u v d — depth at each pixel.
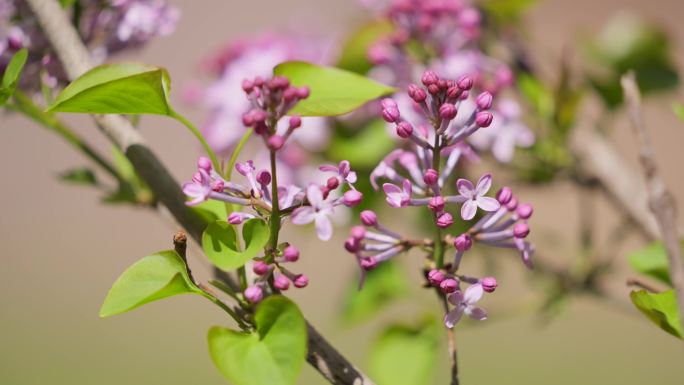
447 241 0.94
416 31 1.17
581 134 1.23
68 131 1.06
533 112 1.21
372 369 1.15
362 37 1.19
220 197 0.91
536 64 1.30
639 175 1.21
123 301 0.90
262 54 1.28
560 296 1.19
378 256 0.94
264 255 0.91
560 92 1.19
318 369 0.93
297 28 1.31
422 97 0.92
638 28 1.35
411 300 1.20
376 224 0.94
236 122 1.24
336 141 1.22
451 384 0.93
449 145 0.93
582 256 1.19
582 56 1.35
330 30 1.32
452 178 1.13
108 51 1.05
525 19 1.33
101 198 1.07
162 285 0.91
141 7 1.05
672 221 0.93
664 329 0.93
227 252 0.91
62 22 1.01
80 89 0.93
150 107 0.94
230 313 0.91
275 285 0.91
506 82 1.16
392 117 0.93
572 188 1.26
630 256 1.02
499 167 1.20
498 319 1.19
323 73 0.97
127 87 0.94
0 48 1.02
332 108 0.96
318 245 4.42
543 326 1.19
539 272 1.19
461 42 1.17
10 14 1.03
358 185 1.21
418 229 1.21
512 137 1.16
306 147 1.23
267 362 0.89
